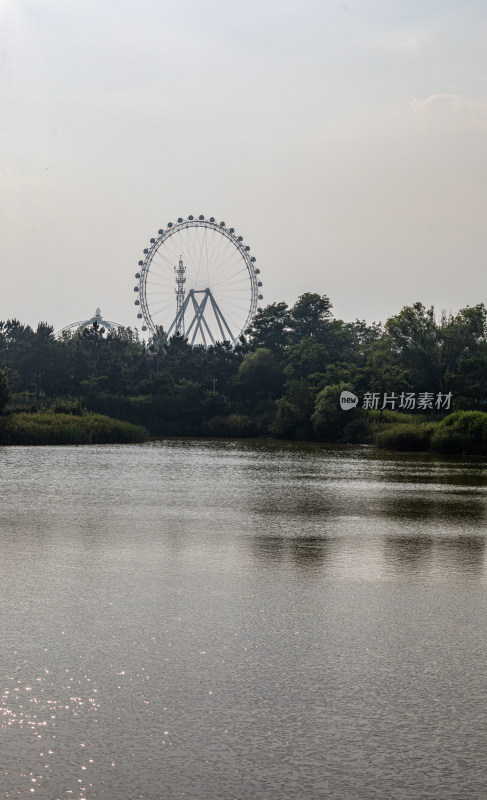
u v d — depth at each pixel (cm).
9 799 802
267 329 15175
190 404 10556
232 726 978
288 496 3397
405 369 9712
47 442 7481
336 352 13288
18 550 2055
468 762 891
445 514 2858
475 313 10206
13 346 14300
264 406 11081
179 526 2502
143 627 1379
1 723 978
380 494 3516
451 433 6869
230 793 820
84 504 3014
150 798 809
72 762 883
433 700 1068
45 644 1277
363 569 1880
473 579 1784
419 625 1413
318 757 901
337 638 1334
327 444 8388
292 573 1825
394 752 914
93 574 1784
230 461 5566
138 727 972
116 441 8019
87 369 11938
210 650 1262
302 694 1084
